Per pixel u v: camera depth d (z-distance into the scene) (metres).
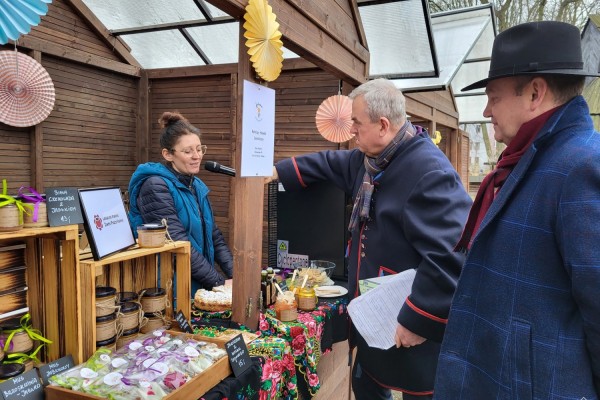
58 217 1.04
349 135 2.54
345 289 1.96
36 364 1.07
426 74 3.16
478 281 1.00
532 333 0.88
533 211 0.89
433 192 1.49
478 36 4.37
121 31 3.36
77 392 0.95
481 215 1.16
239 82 1.45
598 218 0.79
